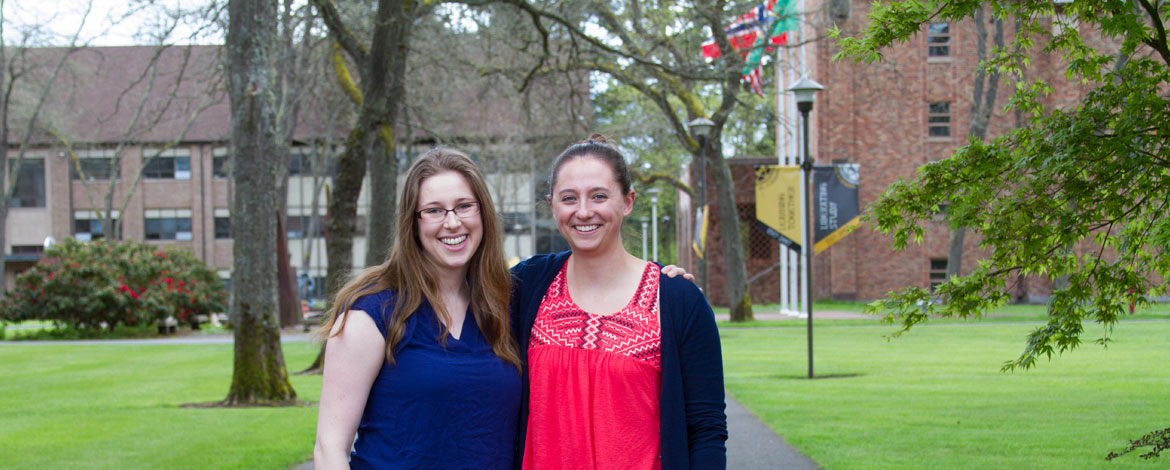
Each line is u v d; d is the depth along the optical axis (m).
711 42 21.78
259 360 10.46
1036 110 5.25
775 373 12.67
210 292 29.05
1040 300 31.14
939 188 5.23
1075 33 5.02
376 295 2.87
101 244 26.34
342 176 13.88
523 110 22.88
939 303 5.39
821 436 7.77
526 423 2.92
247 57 10.20
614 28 21.17
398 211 2.99
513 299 3.11
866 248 33.34
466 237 2.98
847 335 19.33
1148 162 4.62
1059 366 12.58
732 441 7.69
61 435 8.27
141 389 12.24
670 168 41.66
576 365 2.86
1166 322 20.16
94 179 46.88
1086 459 6.59
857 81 33.06
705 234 23.92
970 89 32.78
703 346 2.88
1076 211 4.86
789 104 27.06
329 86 23.22
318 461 2.77
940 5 4.64
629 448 2.80
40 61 37.12
